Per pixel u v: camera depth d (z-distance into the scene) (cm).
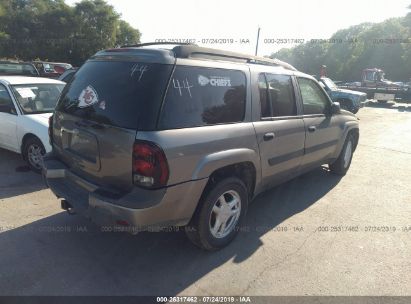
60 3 3069
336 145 538
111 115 287
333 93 1570
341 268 323
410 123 1300
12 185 491
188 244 355
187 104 292
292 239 373
